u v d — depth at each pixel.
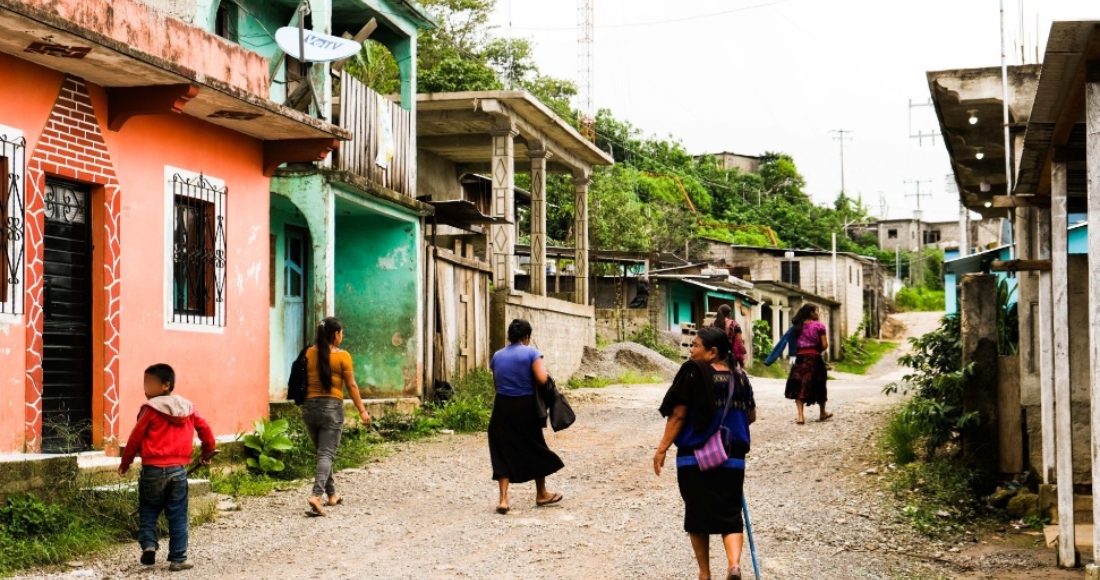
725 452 6.66
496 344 20.22
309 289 16.14
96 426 9.48
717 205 70.19
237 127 11.40
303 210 13.84
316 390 9.55
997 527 9.34
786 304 48.47
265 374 12.03
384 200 15.28
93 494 8.46
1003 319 11.88
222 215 11.27
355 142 14.77
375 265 16.38
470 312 18.70
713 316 35.62
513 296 21.00
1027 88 12.06
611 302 37.97
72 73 9.17
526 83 42.66
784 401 17.80
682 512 9.54
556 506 9.84
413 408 15.59
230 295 11.40
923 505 9.66
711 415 6.70
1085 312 9.29
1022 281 10.46
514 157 25.67
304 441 11.77
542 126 23.41
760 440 13.25
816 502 9.85
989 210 17.53
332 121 15.83
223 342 11.23
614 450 13.20
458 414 15.23
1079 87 6.29
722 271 41.16
